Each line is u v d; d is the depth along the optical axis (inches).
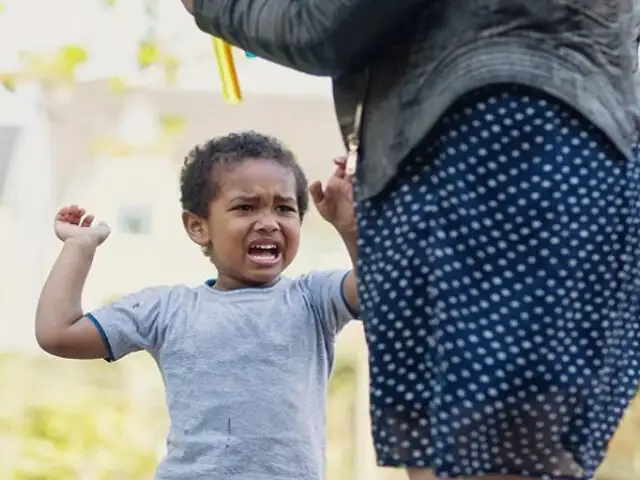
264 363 126.9
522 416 94.0
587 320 96.0
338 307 129.8
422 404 96.9
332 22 99.0
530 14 97.3
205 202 135.4
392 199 100.2
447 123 97.6
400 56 101.5
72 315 130.4
